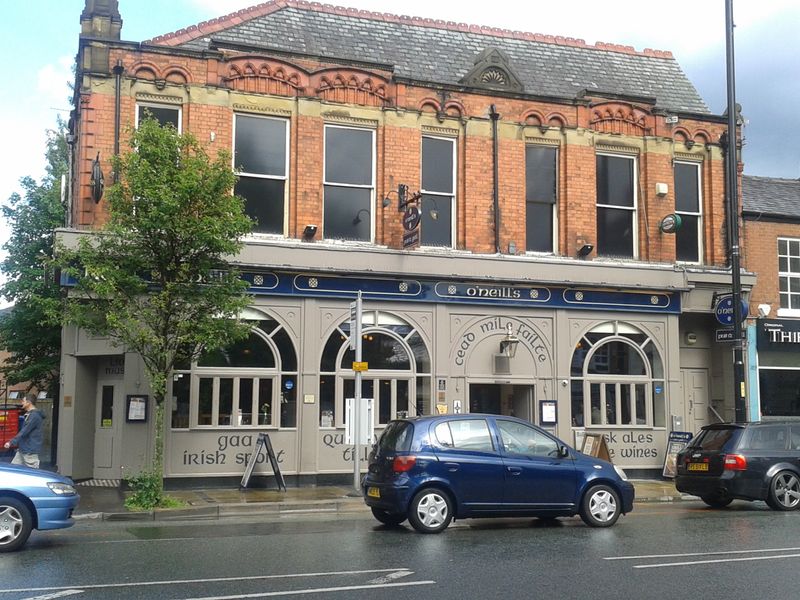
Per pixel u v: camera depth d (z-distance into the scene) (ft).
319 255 55.01
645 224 64.03
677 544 34.12
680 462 49.06
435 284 57.67
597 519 39.50
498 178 60.44
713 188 66.49
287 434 54.19
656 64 72.18
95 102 52.65
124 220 43.24
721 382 67.15
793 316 69.41
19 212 83.10
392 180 57.93
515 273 59.36
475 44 66.33
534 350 60.13
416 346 57.57
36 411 48.62
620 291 62.08
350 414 50.62
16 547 32.32
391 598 24.22
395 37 63.77
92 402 56.95
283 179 56.29
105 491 50.90
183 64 54.29
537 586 25.91
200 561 29.94
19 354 83.05
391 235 57.47
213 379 53.16
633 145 64.54
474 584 26.14
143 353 44.42
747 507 49.11
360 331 50.55
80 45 53.31
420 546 33.55
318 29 61.57
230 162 52.75
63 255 44.96
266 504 45.44
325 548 32.96
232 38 58.34
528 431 39.81
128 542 34.50
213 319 44.78
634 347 62.69
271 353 54.49
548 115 62.23
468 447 38.40
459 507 37.63
